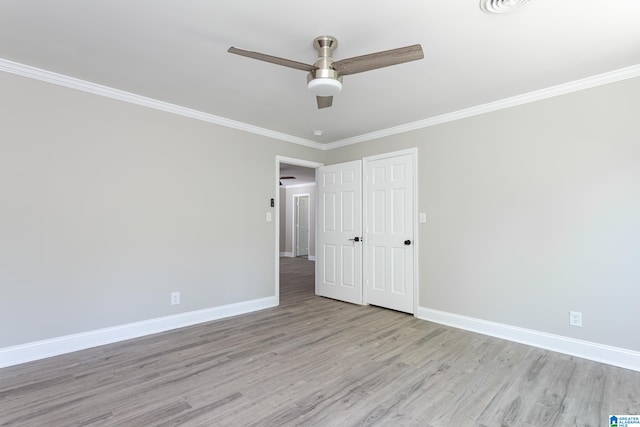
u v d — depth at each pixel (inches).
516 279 118.9
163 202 129.2
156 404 77.1
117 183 117.8
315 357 104.3
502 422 70.9
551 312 111.1
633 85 97.7
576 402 78.6
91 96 112.3
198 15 73.5
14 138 98.4
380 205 162.9
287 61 78.2
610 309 100.3
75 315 108.5
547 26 76.8
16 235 98.3
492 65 96.1
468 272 131.3
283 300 180.5
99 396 80.4
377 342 117.3
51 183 104.5
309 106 131.3
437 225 141.3
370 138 168.9
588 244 104.5
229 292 149.4
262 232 163.2
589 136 104.8
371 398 80.4
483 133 128.3
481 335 124.6
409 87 111.4
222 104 130.3
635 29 77.9
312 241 371.6
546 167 113.1
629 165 98.0
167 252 130.0
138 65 98.1
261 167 163.0
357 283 171.6
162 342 116.3
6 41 85.0
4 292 96.3
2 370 93.6
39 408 74.9
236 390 83.9
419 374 92.8
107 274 115.2
